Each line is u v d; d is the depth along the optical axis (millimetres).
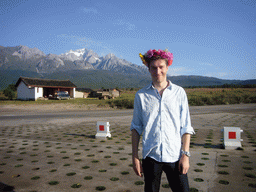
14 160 4969
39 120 13453
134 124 1979
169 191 3105
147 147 1844
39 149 6020
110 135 7750
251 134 7582
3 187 3408
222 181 3445
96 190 3242
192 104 25469
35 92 43094
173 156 1800
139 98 1944
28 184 3525
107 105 25672
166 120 1837
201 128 9156
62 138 7621
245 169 4004
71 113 18406
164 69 1896
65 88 53125
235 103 27938
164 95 1860
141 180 3615
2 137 8023
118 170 4141
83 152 5582
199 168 4102
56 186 3424
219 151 5395
